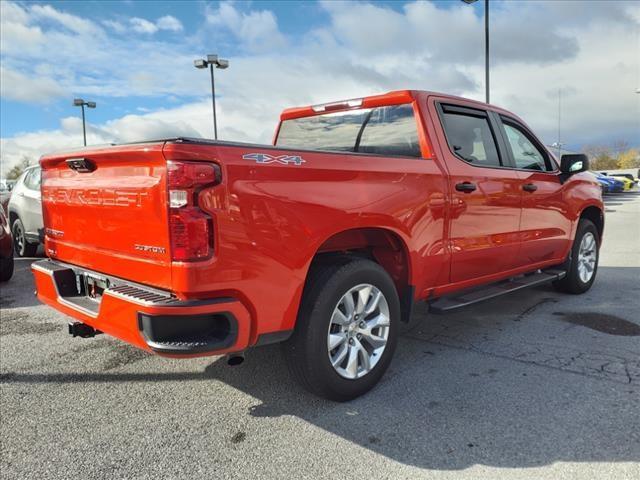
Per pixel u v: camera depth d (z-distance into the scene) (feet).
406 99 12.72
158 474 8.13
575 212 17.92
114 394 11.12
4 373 12.36
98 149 9.37
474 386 11.16
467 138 13.66
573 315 16.62
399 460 8.38
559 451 8.50
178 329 8.27
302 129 15.62
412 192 11.35
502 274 15.07
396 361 12.75
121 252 9.37
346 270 10.07
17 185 31.76
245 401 10.69
